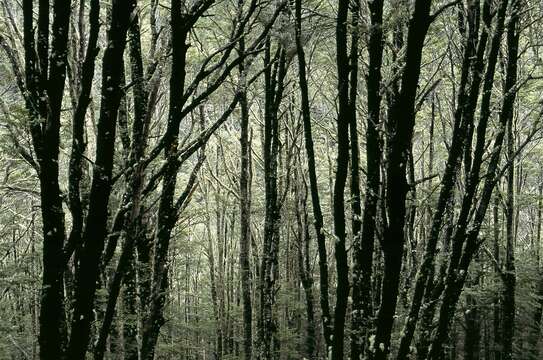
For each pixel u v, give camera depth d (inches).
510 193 527.5
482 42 159.2
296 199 714.2
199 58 380.2
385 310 111.1
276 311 668.1
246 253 458.3
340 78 112.9
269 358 474.9
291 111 617.9
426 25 102.7
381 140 145.4
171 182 145.6
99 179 102.3
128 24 104.8
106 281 330.6
